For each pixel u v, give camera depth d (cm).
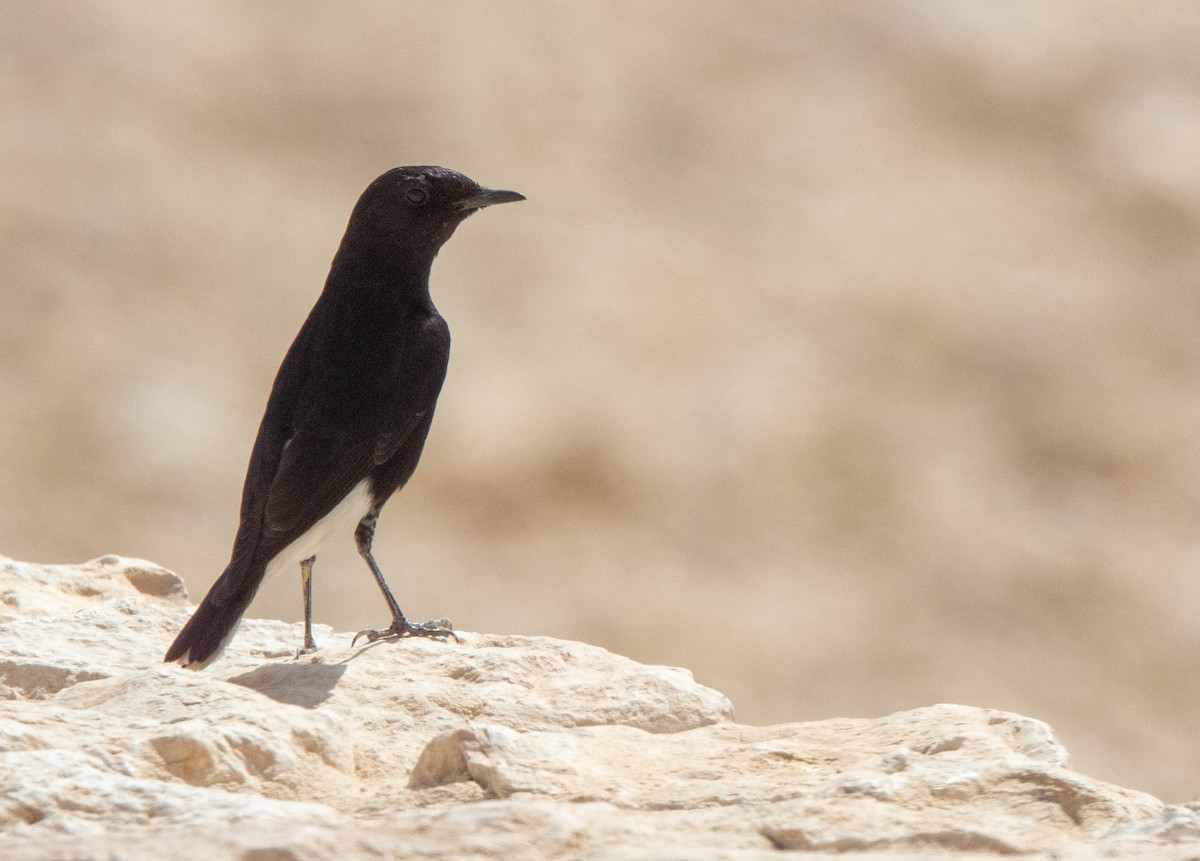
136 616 764
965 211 3139
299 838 437
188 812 487
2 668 688
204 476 2378
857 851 487
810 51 3534
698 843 484
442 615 2119
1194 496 2539
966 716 607
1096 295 2939
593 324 2739
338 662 695
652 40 3519
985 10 3641
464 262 2850
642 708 655
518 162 3148
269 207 2952
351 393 750
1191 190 3212
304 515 725
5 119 3020
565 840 463
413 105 3253
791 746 582
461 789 543
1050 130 3372
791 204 3112
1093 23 3638
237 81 3234
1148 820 500
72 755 518
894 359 2736
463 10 3516
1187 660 2212
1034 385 2720
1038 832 505
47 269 2700
